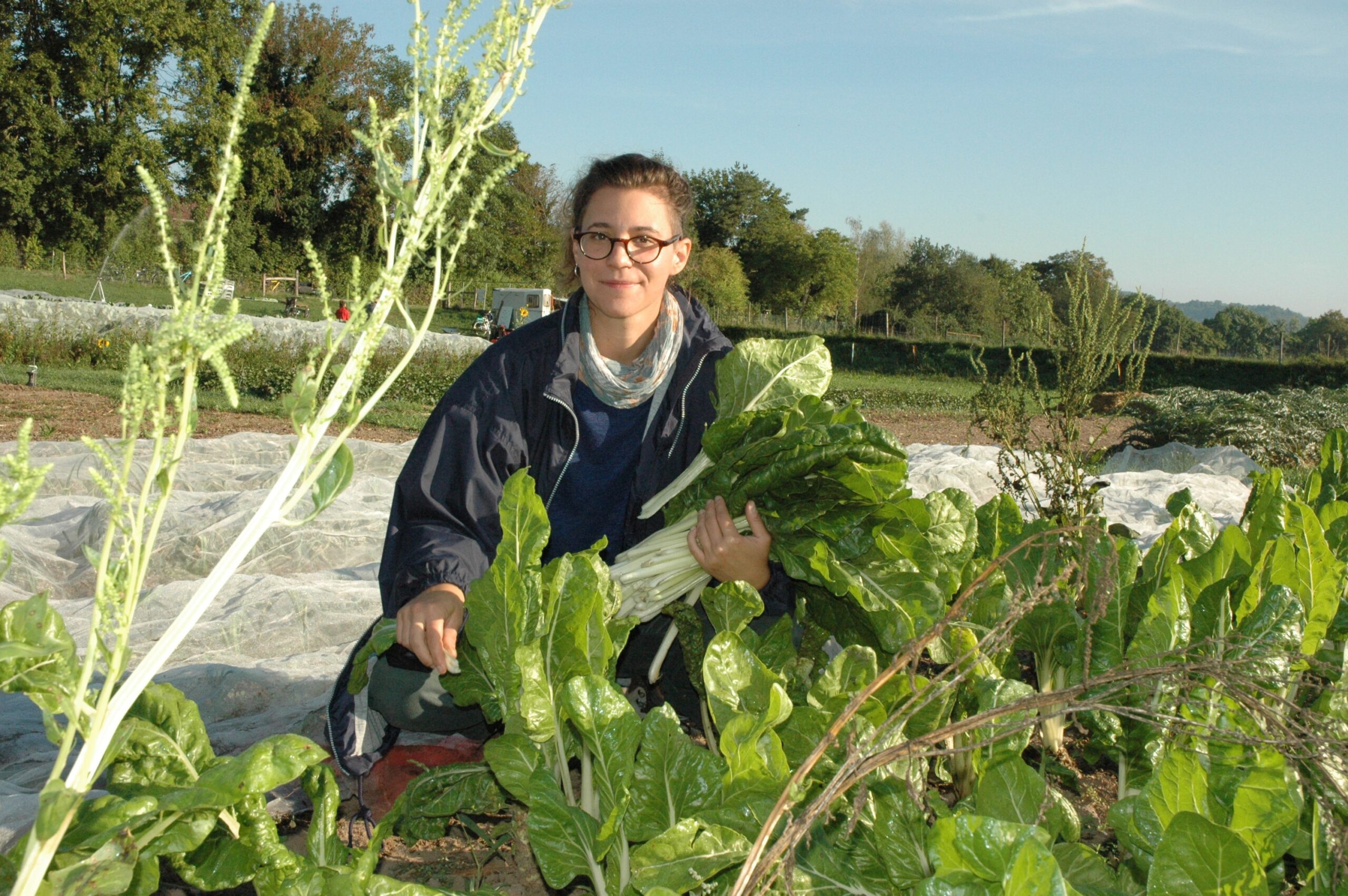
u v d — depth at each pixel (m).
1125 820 1.40
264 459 6.69
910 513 1.86
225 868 1.32
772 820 1.00
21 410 10.12
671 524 2.13
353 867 1.32
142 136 36.06
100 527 4.05
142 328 15.95
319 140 46.03
